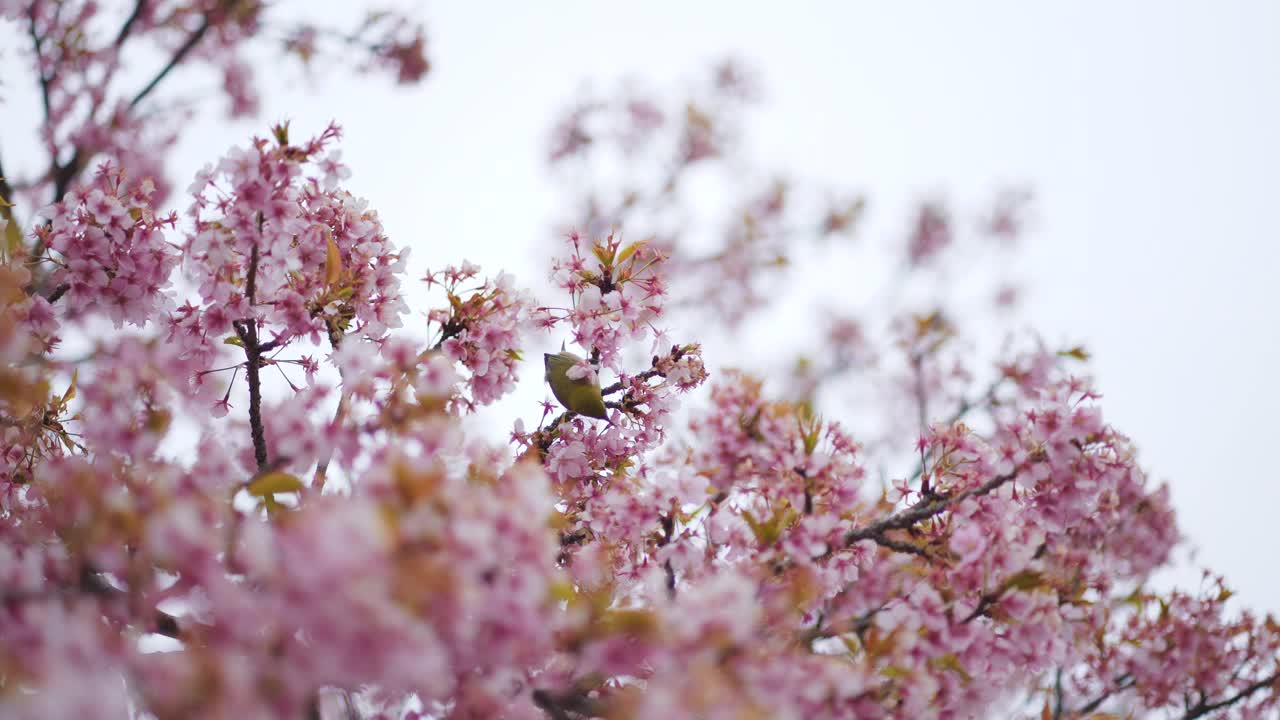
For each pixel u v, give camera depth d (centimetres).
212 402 401
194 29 910
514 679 315
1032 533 371
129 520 257
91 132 798
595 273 461
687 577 371
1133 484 495
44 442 392
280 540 213
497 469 303
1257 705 504
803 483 354
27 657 225
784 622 310
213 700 206
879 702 304
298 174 362
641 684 318
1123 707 501
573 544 424
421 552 206
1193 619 507
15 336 328
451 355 415
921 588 338
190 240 382
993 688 345
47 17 805
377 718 339
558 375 438
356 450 288
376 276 420
